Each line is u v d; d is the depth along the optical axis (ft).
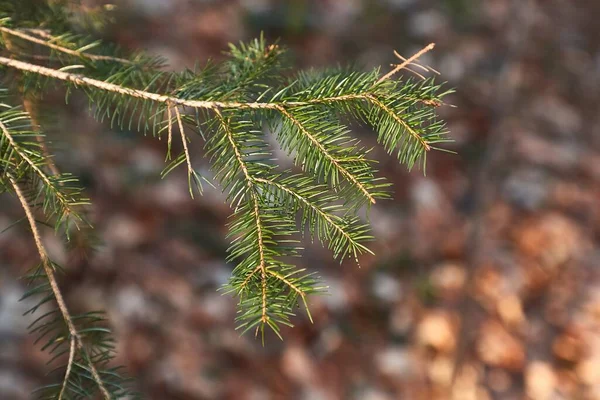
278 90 4.40
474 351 9.16
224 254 9.46
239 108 4.31
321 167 4.32
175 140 10.11
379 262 9.77
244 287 4.28
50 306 8.02
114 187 9.34
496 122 11.46
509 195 10.77
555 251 10.25
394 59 11.96
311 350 8.84
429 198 10.50
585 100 12.41
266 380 8.46
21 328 7.82
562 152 11.47
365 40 12.27
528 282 9.88
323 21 12.30
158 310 8.53
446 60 12.16
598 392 9.01
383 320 9.32
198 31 11.61
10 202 8.66
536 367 9.10
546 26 12.94
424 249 10.05
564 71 12.58
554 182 11.05
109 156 9.55
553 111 11.94
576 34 13.21
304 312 9.04
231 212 9.84
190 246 9.33
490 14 13.11
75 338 4.35
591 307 9.72
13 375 7.42
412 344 9.19
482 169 10.82
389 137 4.31
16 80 4.60
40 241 4.35
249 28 11.96
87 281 8.36
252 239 4.30
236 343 8.64
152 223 9.35
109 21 4.94
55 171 4.48
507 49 12.67
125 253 8.86
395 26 12.56
